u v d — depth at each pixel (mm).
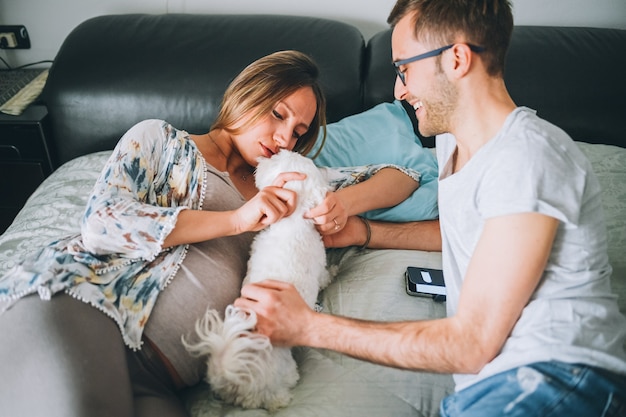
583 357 684
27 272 760
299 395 832
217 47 1534
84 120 1542
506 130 745
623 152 1499
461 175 804
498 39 758
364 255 1192
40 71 1832
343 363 906
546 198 674
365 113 1520
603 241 751
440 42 766
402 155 1394
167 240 823
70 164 1487
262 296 796
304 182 882
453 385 890
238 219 846
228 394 789
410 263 1145
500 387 698
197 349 771
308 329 809
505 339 741
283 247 872
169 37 1557
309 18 1657
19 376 669
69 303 727
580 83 1547
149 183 921
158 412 740
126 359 749
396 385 872
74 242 841
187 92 1516
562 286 731
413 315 1010
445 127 842
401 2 826
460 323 727
